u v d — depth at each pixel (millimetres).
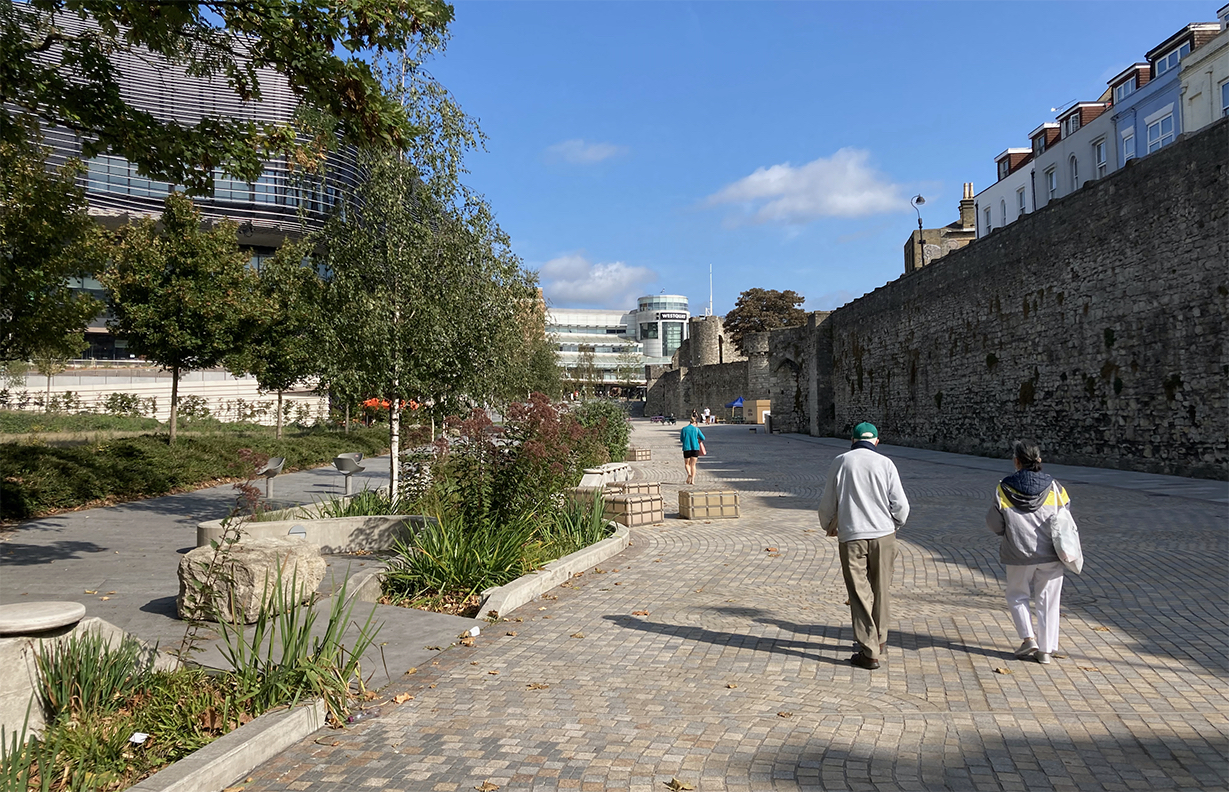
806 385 49688
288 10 6582
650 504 12656
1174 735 3941
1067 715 4258
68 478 13328
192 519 12250
